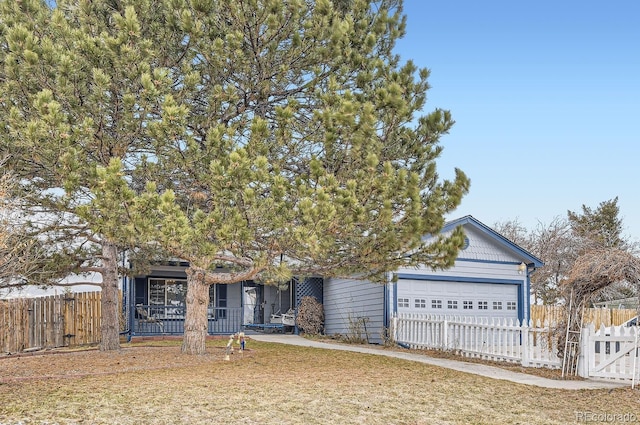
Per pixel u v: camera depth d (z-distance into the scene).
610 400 9.58
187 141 10.17
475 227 20.25
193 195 12.21
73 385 9.30
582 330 11.98
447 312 19.59
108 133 11.19
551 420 8.00
